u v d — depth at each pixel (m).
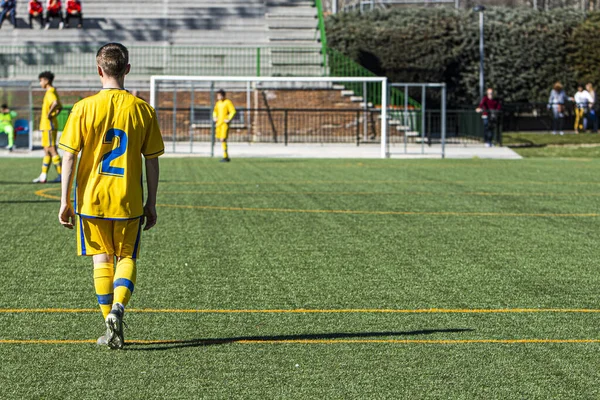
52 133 32.12
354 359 11.11
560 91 69.31
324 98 62.25
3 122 49.47
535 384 10.18
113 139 11.05
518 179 35.97
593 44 76.38
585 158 50.50
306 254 18.47
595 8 90.12
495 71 74.69
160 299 14.31
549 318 13.24
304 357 11.18
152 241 19.91
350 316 13.29
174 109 51.44
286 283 15.59
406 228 22.11
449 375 10.48
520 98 75.38
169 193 29.52
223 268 16.94
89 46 62.97
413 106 70.38
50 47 64.94
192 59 66.31
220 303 14.08
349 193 29.92
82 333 12.21
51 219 22.92
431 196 29.23
